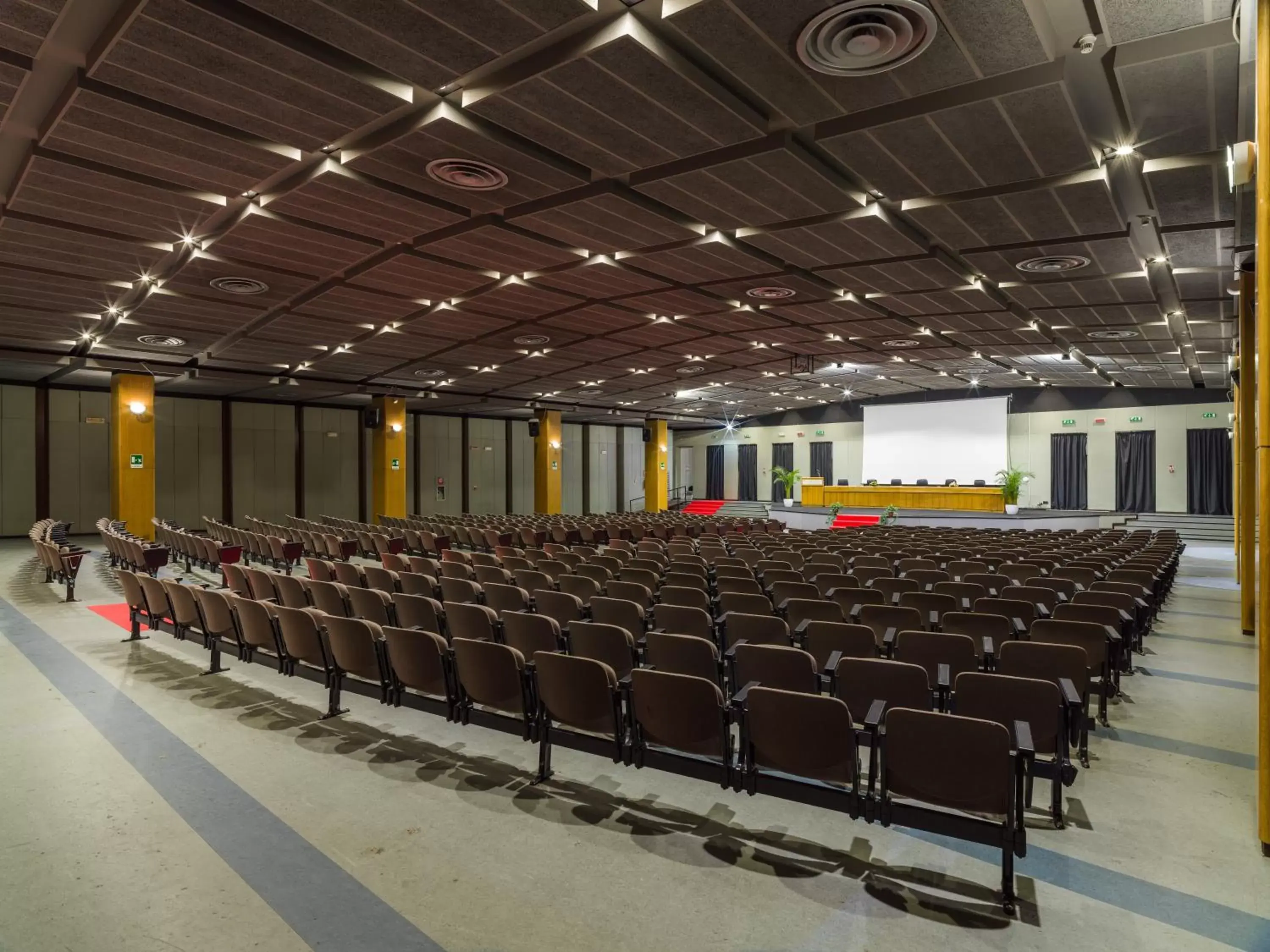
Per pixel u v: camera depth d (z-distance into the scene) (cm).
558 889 284
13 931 255
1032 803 357
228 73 444
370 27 402
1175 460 2328
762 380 2028
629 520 1956
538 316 1163
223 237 748
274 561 1140
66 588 1011
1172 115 530
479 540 1439
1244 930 261
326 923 262
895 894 281
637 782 388
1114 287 989
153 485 1573
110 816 345
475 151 561
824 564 828
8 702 521
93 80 460
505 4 385
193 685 566
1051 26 437
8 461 1817
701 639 419
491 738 452
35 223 689
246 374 1705
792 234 777
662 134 530
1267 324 329
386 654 439
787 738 304
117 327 1159
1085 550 1063
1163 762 420
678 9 401
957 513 2152
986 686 342
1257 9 331
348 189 629
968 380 2180
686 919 264
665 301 1071
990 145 557
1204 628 826
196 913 267
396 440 2105
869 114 533
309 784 383
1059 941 253
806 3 391
